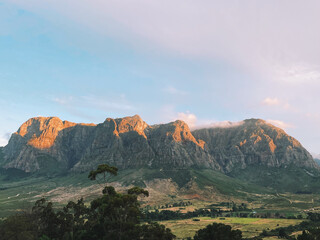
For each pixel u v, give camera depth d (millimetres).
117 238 100125
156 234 96312
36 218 126500
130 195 100750
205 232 117375
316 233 138125
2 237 108562
